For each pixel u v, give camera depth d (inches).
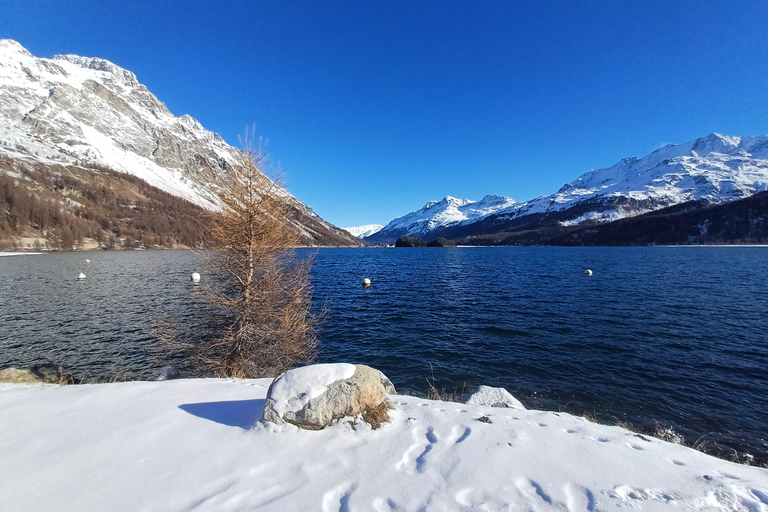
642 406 404.2
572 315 847.1
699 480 145.1
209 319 452.1
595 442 180.1
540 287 1310.3
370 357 582.9
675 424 364.8
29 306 923.4
